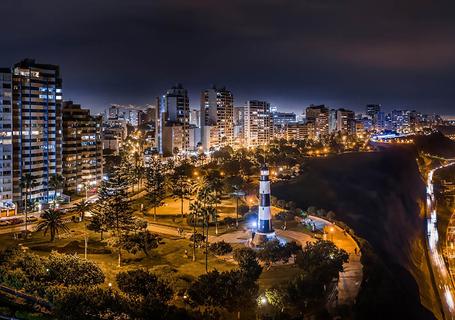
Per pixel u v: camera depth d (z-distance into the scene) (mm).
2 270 103750
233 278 103875
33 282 98562
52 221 162000
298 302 109375
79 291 91812
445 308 193375
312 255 131000
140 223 173000
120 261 141375
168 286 105875
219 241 165500
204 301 100438
